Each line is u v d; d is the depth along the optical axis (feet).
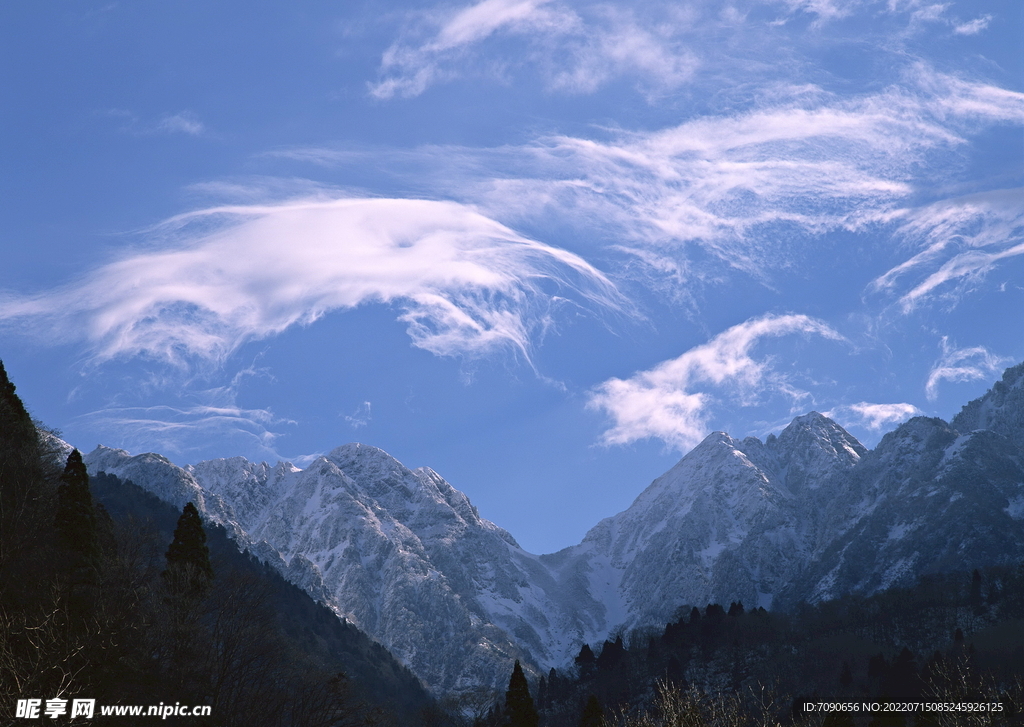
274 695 399.44
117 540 411.34
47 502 370.94
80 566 344.69
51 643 253.85
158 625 358.02
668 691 291.38
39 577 318.86
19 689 226.38
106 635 309.63
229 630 400.67
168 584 401.90
